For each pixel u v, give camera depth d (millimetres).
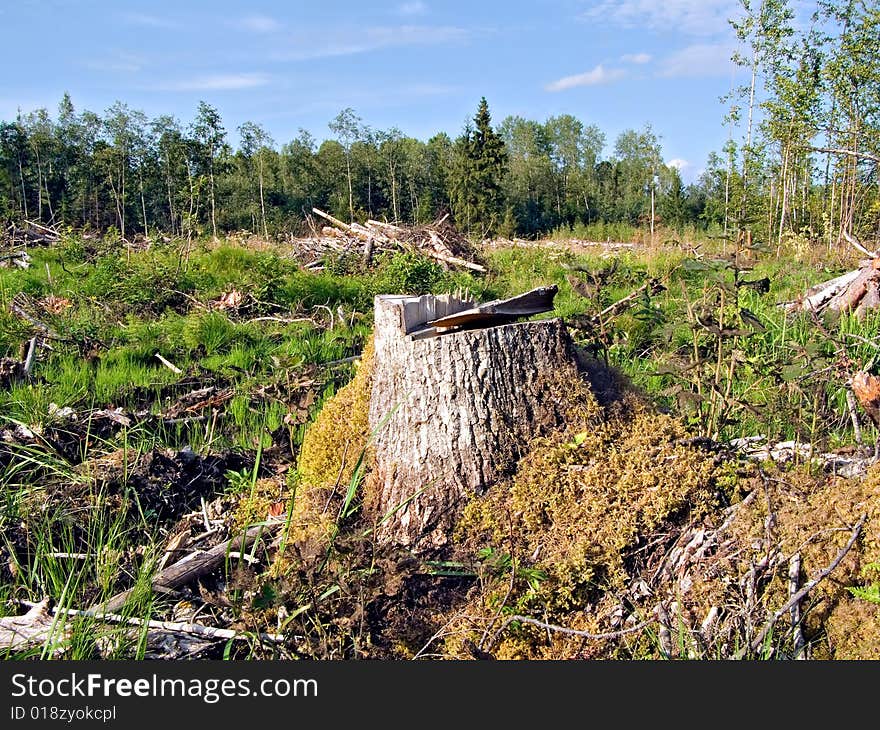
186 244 16453
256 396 6441
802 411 4332
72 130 66688
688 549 3219
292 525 3752
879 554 2941
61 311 9680
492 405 3670
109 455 4750
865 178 22500
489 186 57188
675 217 46312
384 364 3924
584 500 3441
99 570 3549
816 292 8820
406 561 3312
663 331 4332
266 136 63219
